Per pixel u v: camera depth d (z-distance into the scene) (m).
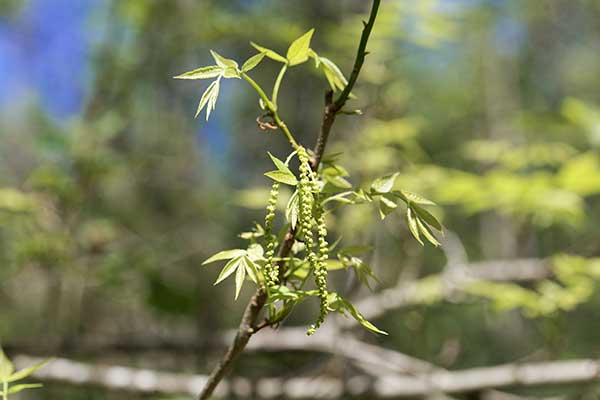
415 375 3.04
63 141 3.88
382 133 3.40
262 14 3.89
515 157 3.91
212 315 4.60
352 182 3.48
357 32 3.51
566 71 11.42
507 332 6.05
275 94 1.32
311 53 1.34
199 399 1.45
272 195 1.22
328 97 1.35
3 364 1.59
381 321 4.18
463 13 3.85
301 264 1.38
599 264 3.13
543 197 3.34
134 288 4.27
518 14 9.27
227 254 1.26
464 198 3.47
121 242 4.44
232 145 7.28
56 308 3.93
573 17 10.99
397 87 3.59
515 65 9.76
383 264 3.99
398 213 3.52
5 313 4.91
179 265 5.12
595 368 2.94
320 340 3.46
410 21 3.50
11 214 3.62
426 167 3.64
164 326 4.84
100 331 4.76
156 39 5.02
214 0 4.70
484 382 3.08
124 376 3.22
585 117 3.85
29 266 3.95
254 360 3.92
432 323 4.66
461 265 3.43
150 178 5.28
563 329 3.17
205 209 5.36
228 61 1.28
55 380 3.23
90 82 4.53
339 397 3.11
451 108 7.79
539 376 3.01
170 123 5.86
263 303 1.38
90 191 4.09
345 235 3.23
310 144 6.11
